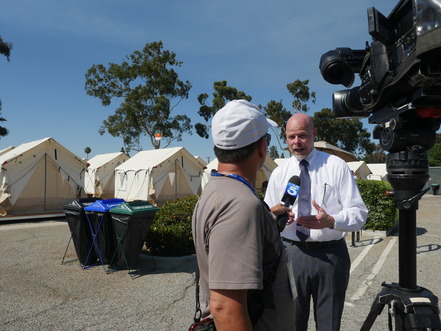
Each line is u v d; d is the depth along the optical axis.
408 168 1.87
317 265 2.44
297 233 2.49
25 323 3.77
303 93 41.56
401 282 1.95
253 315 1.27
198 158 17.69
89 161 22.62
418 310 1.81
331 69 2.18
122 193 16.52
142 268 5.89
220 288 1.13
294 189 2.14
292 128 2.65
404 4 1.59
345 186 2.52
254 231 1.19
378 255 6.68
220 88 40.47
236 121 1.37
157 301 4.40
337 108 2.52
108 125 36.91
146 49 36.31
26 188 12.48
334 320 2.40
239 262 1.14
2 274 5.59
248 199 1.23
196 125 40.50
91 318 3.89
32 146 12.56
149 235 6.39
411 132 1.86
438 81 1.53
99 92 36.94
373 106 2.07
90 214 5.86
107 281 5.22
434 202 20.08
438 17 1.34
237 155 1.39
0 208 11.83
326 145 25.62
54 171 13.21
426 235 8.80
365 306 4.17
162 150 17.64
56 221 12.28
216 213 1.24
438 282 5.07
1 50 22.78
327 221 2.21
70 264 6.18
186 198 8.73
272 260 1.30
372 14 1.65
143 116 36.16
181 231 6.29
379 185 8.78
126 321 3.81
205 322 1.35
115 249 5.85
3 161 11.79
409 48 1.55
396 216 9.66
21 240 8.62
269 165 18.45
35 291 4.79
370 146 49.12
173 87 36.72
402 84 1.68
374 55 1.86
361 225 2.38
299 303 2.50
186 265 6.07
